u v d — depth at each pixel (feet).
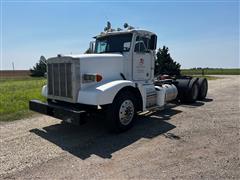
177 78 33.99
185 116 24.71
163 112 26.78
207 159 13.94
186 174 12.23
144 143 16.89
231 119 23.07
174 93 29.37
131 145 16.57
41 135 19.06
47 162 13.99
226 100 34.96
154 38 23.86
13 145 16.81
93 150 15.80
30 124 22.34
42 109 20.08
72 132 19.84
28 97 36.06
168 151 15.29
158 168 12.96
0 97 35.91
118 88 18.48
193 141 17.04
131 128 20.48
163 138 17.85
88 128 20.94
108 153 15.25
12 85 65.98
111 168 13.14
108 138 18.16
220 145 16.14
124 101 19.21
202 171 12.50
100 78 19.07
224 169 12.67
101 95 17.39
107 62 20.38
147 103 22.91
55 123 22.65
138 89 20.54
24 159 14.42
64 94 19.08
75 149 16.01
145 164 13.51
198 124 21.48
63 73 18.99
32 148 16.22
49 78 20.51
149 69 24.43
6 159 14.43
